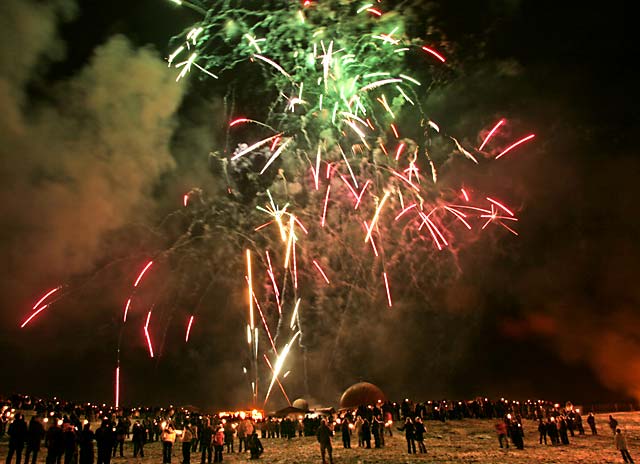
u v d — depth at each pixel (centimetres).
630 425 4300
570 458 2438
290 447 3112
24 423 1898
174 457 2756
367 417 3612
